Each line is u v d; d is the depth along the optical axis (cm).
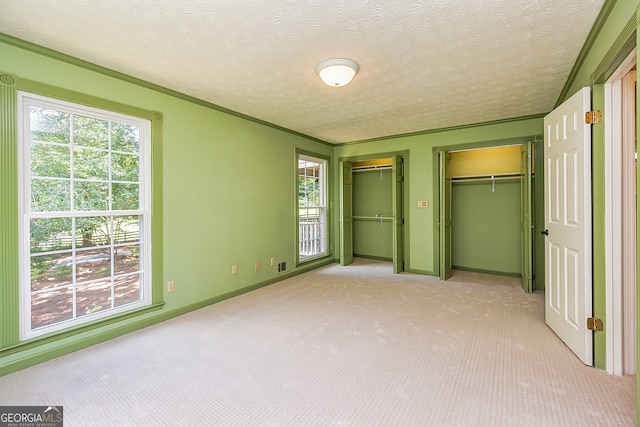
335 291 393
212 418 161
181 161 313
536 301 347
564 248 239
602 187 202
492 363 213
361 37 208
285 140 457
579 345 217
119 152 269
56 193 232
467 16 184
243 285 386
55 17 184
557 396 176
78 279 246
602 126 201
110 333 257
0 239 202
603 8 175
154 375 202
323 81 264
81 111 242
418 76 271
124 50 225
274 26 194
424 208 481
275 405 171
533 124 394
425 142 477
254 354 229
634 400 171
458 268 515
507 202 470
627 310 198
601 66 187
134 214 277
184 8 176
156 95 290
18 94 210
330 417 161
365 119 408
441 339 252
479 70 260
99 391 185
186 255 319
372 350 234
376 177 614
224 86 293
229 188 367
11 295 207
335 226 585
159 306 294
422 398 176
